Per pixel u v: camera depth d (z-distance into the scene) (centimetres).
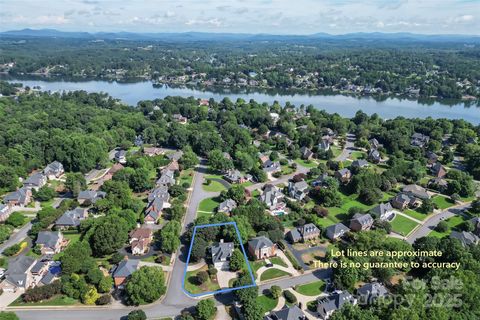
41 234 15700
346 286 13088
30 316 11969
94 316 12019
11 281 13038
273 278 13925
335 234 16462
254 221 16888
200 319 11762
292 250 15750
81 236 16525
